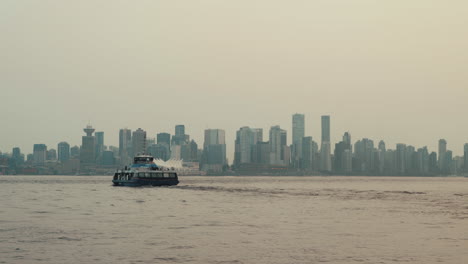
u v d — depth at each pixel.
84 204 127.62
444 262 53.16
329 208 117.12
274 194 181.00
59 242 64.94
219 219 92.31
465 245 63.28
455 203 135.25
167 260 53.97
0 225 82.19
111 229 77.38
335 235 71.69
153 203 130.75
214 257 55.56
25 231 74.94
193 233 73.31
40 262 53.00
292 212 106.94
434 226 82.50
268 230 77.12
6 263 52.62
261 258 55.09
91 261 53.44
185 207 118.50
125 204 127.12
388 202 138.88
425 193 197.62
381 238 69.00
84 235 70.94
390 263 52.75
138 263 52.50
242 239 67.69
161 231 75.38
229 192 192.62
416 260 54.09
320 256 56.19
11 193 191.25
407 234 72.81
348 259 54.59
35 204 129.12
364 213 105.06
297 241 66.19
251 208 116.56
